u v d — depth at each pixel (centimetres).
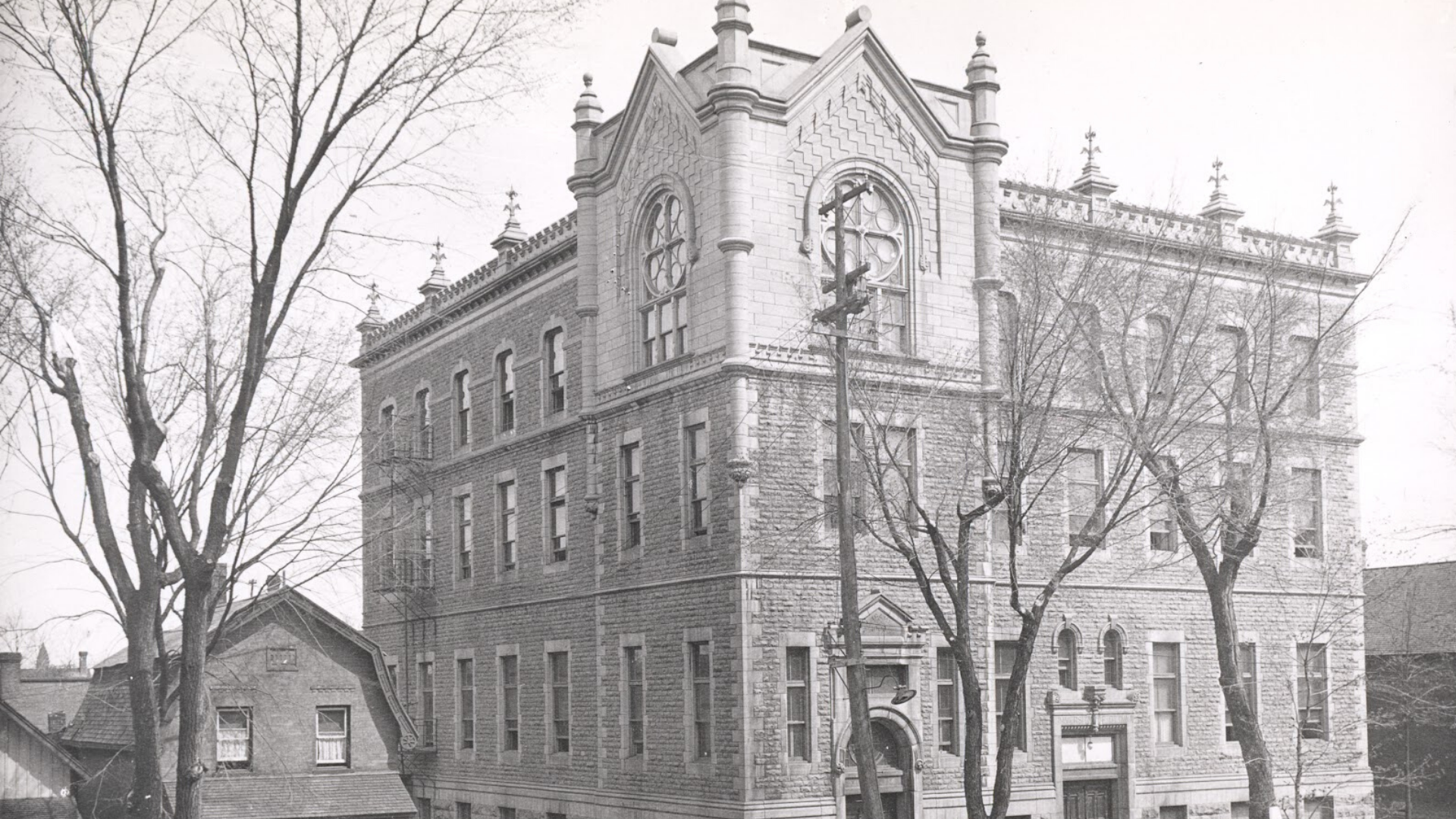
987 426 3206
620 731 3725
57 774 3145
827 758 3281
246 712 3709
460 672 4775
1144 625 3975
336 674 3981
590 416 3869
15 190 2003
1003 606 3709
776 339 3350
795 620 3303
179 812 2030
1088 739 3841
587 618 3934
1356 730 4331
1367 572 5212
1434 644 4788
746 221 3331
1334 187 4450
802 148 3438
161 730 2216
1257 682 4162
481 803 4516
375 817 3891
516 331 4466
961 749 3503
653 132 3662
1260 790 3469
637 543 3734
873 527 3431
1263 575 4222
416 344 5209
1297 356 4047
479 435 4703
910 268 3569
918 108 3603
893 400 3400
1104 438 3862
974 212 3688
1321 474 4344
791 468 3344
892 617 3431
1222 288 3772
